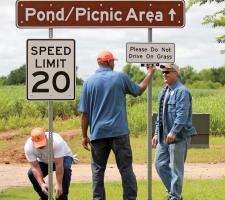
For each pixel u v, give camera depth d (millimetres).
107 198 20953
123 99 17359
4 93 75688
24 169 31766
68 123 56469
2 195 22078
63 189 17719
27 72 14766
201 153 35875
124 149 17203
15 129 55969
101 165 17422
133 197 17266
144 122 49719
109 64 17438
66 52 14789
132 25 17156
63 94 14789
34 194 22250
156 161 19719
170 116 19281
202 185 23594
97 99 17219
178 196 19094
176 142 19094
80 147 40938
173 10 17328
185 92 19109
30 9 15922
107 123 17109
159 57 17531
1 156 37500
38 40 14766
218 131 50156
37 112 61281
